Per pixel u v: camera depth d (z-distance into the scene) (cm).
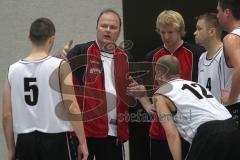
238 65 721
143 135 989
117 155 881
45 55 739
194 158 727
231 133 727
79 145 776
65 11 1102
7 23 1113
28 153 738
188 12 1074
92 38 1100
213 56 849
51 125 731
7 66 1118
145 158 1001
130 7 1084
